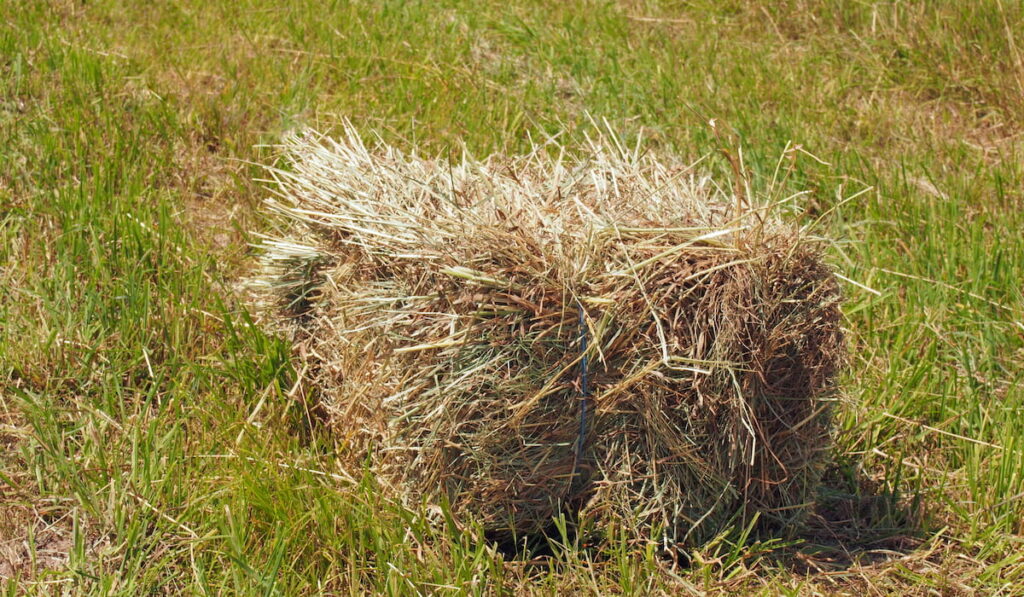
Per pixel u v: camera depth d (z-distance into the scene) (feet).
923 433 12.29
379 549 9.75
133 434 11.19
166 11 22.03
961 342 13.69
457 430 9.81
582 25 22.79
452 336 9.45
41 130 16.16
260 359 12.32
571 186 10.59
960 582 10.23
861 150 18.29
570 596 9.78
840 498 11.47
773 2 23.52
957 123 19.72
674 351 9.49
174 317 12.91
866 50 21.79
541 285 9.30
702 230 9.62
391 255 9.92
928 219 15.90
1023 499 11.05
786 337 9.68
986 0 21.31
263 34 21.24
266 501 10.19
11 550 10.07
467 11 23.06
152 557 9.85
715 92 19.90
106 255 13.85
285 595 9.41
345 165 11.44
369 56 20.29
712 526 10.27
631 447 9.88
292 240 12.05
